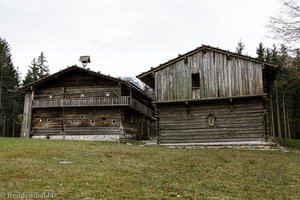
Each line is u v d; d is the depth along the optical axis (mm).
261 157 17812
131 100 36000
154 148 21422
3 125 61625
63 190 8820
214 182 11094
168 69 26109
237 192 9898
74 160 13961
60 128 37000
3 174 10375
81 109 36938
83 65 40125
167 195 8969
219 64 25047
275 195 9750
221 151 20109
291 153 20859
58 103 36531
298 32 19922
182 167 13711
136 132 41562
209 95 24797
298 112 56156
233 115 24312
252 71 24266
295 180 12148
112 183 9945
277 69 24766
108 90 36688
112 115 36188
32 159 13500
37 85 38250
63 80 38094
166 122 25641
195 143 24625
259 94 23625
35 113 37969
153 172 12242
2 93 62250
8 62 67250
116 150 18719
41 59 72688
